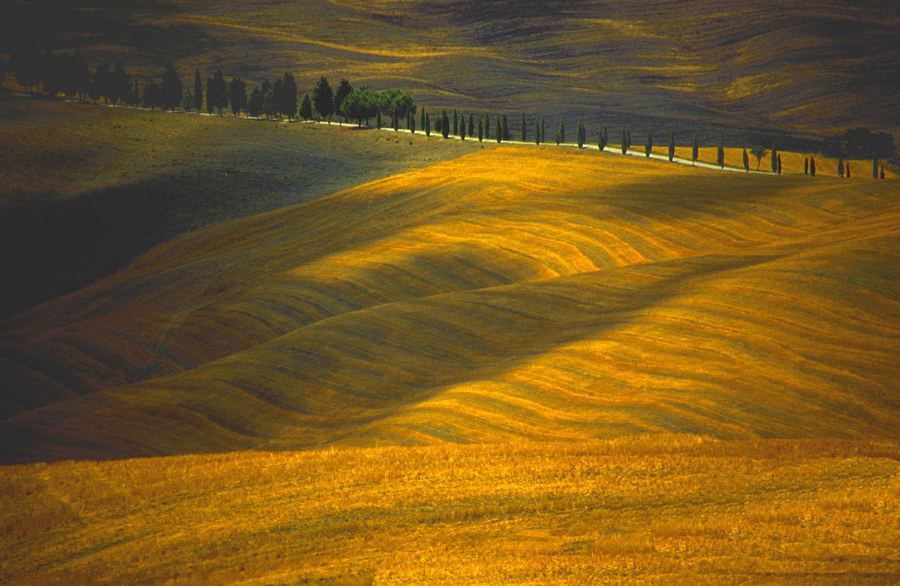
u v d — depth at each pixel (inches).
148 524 4603.8
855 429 6358.3
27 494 5182.1
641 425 6427.2
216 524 4532.5
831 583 3361.2
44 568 4178.2
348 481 5049.2
